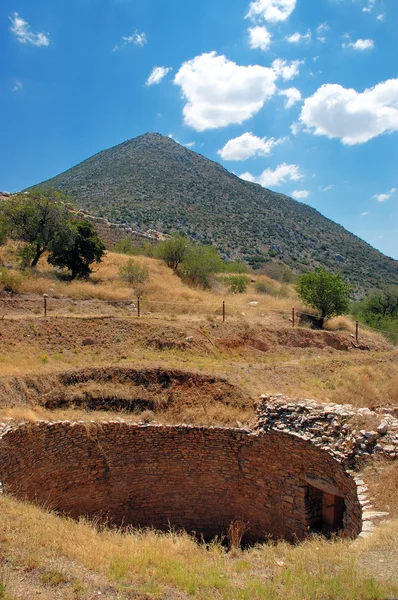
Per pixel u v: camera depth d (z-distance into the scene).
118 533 9.84
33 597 5.62
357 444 11.44
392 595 5.73
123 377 15.68
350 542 8.20
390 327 31.17
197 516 13.54
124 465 13.34
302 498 12.25
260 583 6.45
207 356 18.91
